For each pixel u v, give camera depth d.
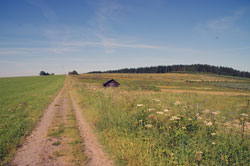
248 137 5.09
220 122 6.35
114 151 5.50
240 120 6.66
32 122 9.24
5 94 28.41
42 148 5.94
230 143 4.57
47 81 75.81
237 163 4.03
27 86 49.25
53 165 4.79
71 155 5.39
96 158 5.20
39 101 18.27
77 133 7.54
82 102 16.61
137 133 6.04
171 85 67.31
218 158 4.30
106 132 7.20
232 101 19.19
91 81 78.88
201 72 148.38
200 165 4.19
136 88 41.03
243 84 74.38
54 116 11.12
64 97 23.25
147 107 7.80
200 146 4.72
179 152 4.62
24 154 5.47
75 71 150.50
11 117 10.13
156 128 5.83
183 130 5.37
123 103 10.08
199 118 6.12
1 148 5.63
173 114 6.65
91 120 9.59
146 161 4.50
